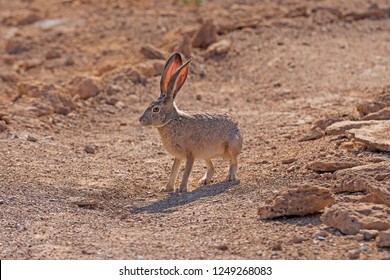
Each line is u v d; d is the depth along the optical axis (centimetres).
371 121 3247
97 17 6275
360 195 2442
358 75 4588
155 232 2380
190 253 2158
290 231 2259
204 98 4400
